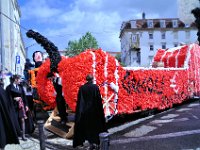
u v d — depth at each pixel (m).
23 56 64.81
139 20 88.38
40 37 11.48
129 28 86.81
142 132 10.29
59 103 10.52
